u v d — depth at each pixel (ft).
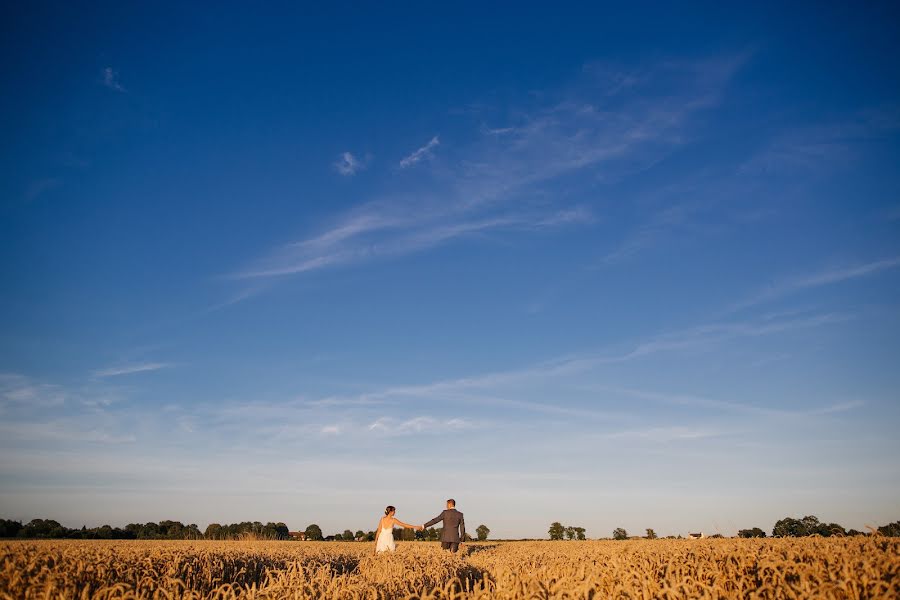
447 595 21.16
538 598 19.51
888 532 31.60
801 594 19.58
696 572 24.99
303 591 21.83
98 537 136.46
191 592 21.58
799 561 24.85
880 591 19.02
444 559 36.94
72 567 22.81
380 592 22.26
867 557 22.94
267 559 34.35
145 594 20.68
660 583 23.61
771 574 23.49
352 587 21.74
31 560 22.45
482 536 173.78
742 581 22.95
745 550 27.43
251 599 21.12
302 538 172.65
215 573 27.48
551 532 165.37
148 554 29.35
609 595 21.21
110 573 23.08
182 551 31.48
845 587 19.31
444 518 61.77
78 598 20.34
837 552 25.08
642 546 39.65
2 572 20.34
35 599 19.51
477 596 20.48
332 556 41.91
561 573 25.11
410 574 26.66
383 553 41.65
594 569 24.63
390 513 60.39
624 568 25.86
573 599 19.25
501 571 23.58
